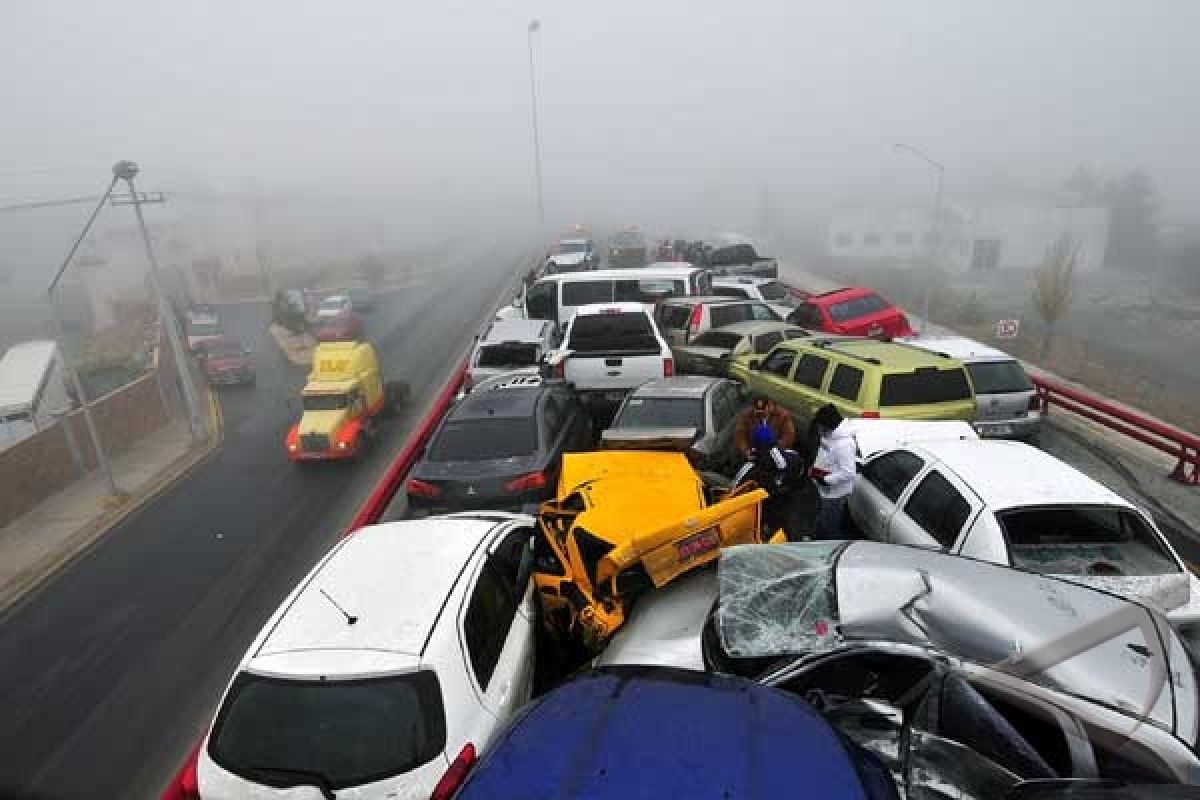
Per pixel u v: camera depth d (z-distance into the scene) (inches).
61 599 438.6
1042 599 188.4
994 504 244.2
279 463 655.1
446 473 352.8
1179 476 428.5
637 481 292.5
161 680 337.1
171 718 307.9
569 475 310.8
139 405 833.5
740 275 1103.0
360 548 228.4
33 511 623.2
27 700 331.6
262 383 1050.7
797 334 633.0
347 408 624.1
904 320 742.5
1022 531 238.8
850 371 433.4
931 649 171.0
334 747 165.2
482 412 383.9
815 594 197.3
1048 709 155.0
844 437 318.7
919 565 206.1
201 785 167.0
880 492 315.6
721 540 255.1
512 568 247.0
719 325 665.0
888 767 149.8
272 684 173.6
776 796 124.9
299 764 163.9
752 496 262.7
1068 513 239.8
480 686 188.9
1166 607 217.6
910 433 376.5
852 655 176.2
